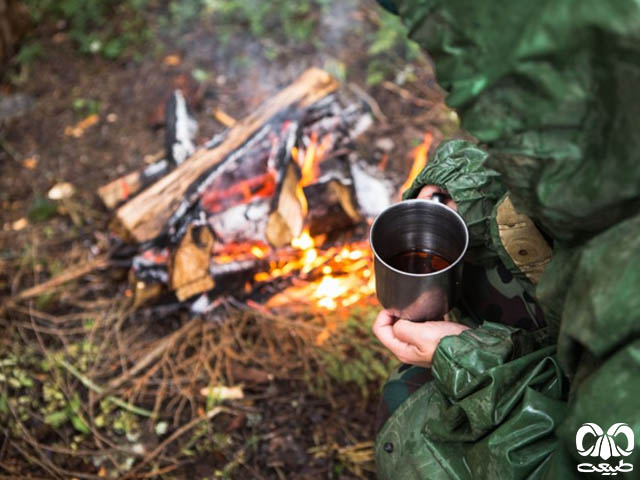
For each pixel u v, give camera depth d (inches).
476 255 55.0
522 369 44.9
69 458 74.7
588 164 32.2
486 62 32.1
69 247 94.0
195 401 79.5
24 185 102.2
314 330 82.8
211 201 82.9
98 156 106.0
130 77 116.4
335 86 91.1
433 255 52.9
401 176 99.8
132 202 81.4
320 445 76.1
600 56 29.5
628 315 31.0
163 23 124.3
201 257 81.7
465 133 105.5
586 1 28.7
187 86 113.7
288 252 84.8
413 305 49.8
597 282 32.3
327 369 80.0
